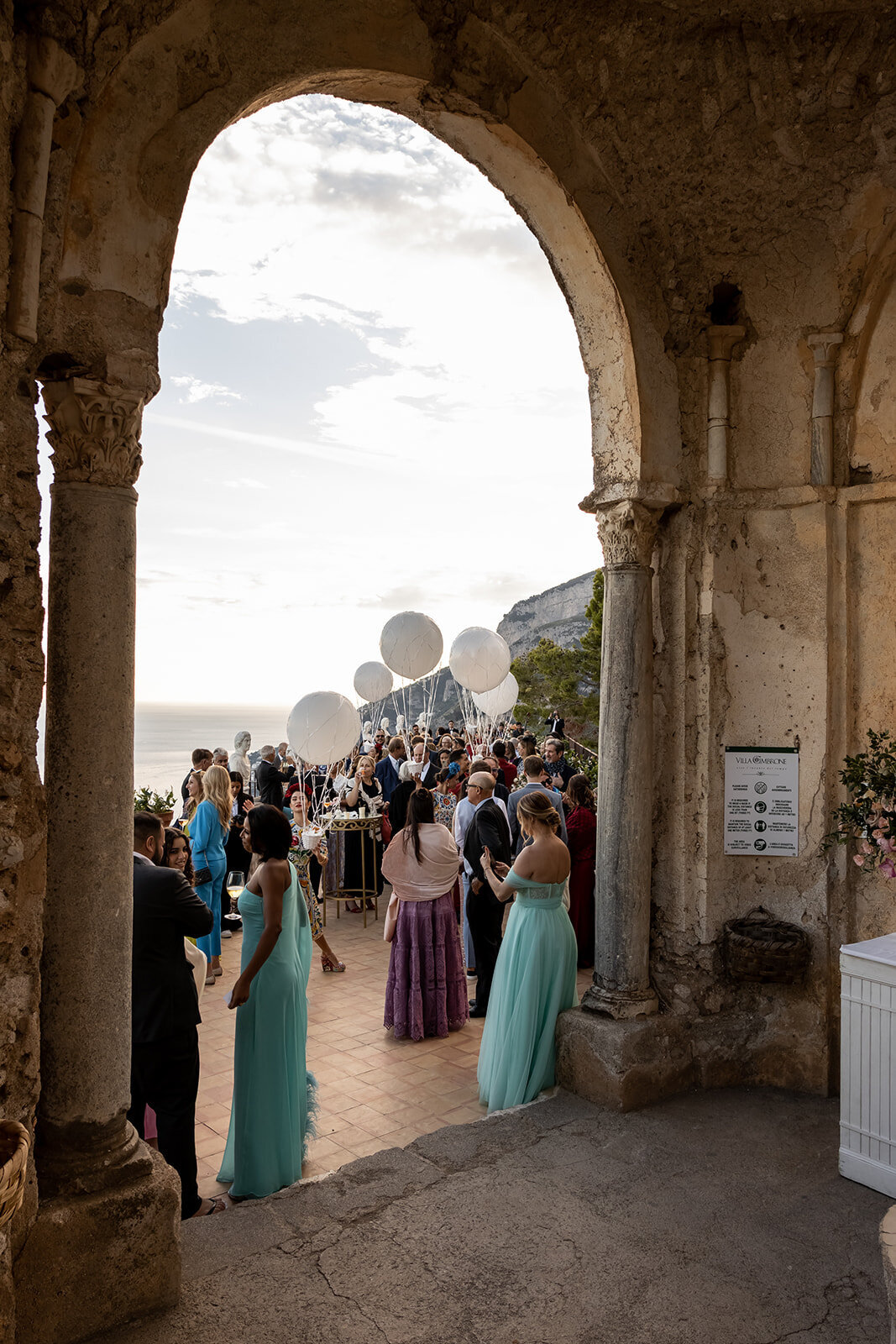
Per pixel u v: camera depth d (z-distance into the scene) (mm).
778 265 4449
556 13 3801
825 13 3818
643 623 4391
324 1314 2684
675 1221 3180
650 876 4441
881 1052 3375
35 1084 2570
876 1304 2746
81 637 2736
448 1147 3717
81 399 2719
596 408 4520
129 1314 2633
